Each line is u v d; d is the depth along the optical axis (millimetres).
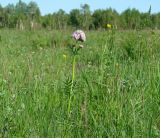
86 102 4426
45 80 5879
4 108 4469
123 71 5566
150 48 7262
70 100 4594
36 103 4668
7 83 5418
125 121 4004
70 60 9102
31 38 19328
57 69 6945
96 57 8625
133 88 4887
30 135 3867
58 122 4109
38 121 4172
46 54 11367
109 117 4121
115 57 6094
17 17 30422
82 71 5832
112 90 4672
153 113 4309
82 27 23719
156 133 3809
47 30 25312
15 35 22625
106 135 3904
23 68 6836
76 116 4332
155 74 5332
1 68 6711
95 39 17031
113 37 7098
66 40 16844
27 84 5469
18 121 4227
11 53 12281
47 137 3861
